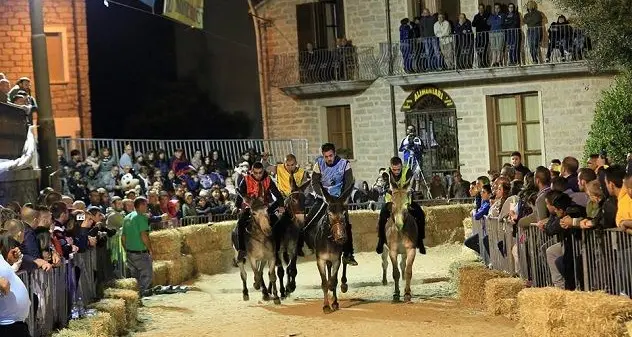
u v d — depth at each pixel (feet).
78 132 96.99
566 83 98.53
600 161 49.67
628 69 72.84
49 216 39.88
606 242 34.06
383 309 48.55
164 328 47.34
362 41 107.65
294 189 53.36
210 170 89.76
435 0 105.40
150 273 60.23
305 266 76.38
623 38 69.87
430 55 103.35
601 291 31.73
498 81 101.30
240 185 53.01
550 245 40.27
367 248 85.97
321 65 108.99
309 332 43.06
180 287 63.57
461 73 101.71
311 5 109.70
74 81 97.30
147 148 87.81
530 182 46.83
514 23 99.91
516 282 44.11
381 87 106.73
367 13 107.04
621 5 68.44
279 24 111.24
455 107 103.50
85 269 46.91
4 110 50.21
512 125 101.96
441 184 96.43
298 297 55.77
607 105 84.94
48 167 52.85
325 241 48.29
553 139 99.60
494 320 43.21
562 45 97.19
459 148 103.71
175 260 68.18
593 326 29.76
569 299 31.63
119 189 76.02
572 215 36.78
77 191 73.97
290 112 111.75
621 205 33.19
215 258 75.77
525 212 46.52
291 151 106.32
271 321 46.55
